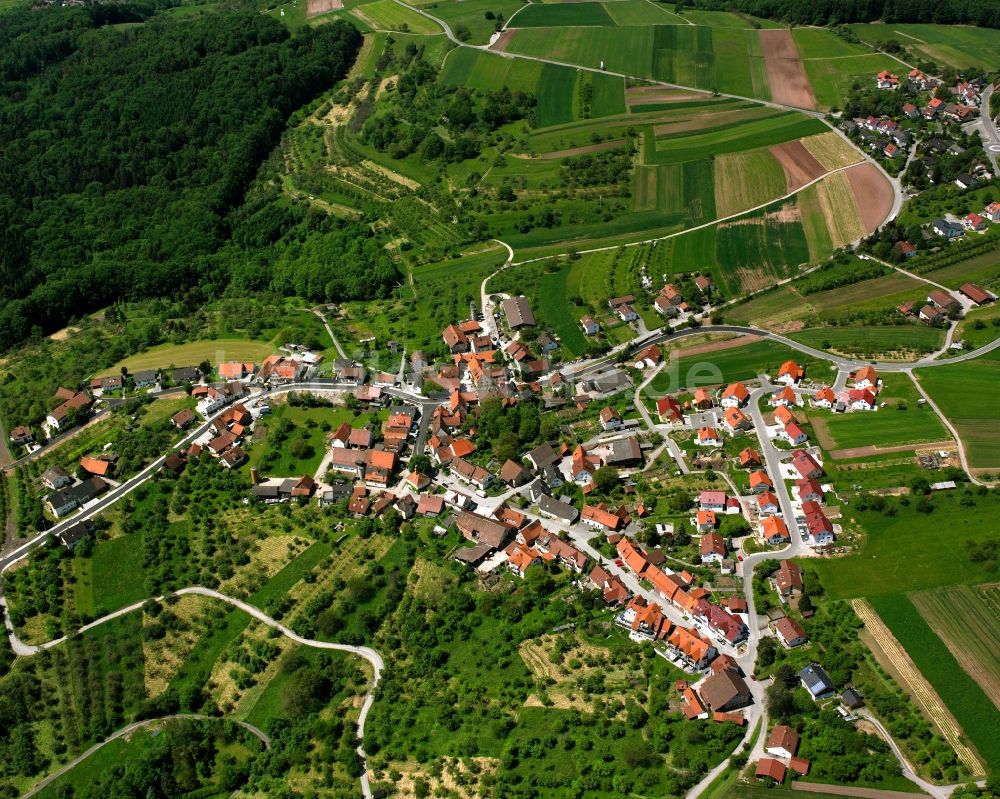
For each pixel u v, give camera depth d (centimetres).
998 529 17825
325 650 17725
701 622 16900
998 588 16688
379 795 14988
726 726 14950
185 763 15975
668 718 15325
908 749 14438
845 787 14075
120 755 16425
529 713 15812
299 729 16250
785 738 14600
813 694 15350
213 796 15662
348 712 16538
